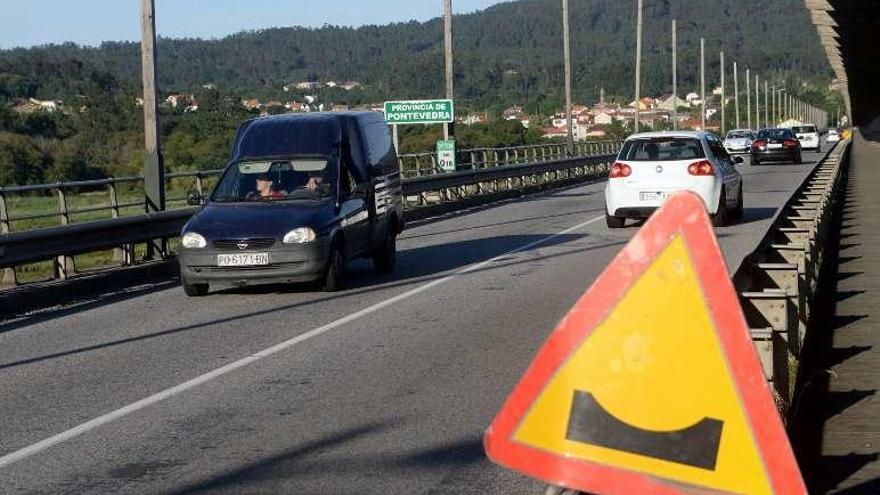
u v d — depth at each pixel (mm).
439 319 12977
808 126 76500
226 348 11633
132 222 18047
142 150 54688
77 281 16688
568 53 54875
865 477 6250
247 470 7180
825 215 18062
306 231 15320
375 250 17734
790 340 8484
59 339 12789
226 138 54156
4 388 10070
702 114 87875
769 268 8531
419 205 31422
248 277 15336
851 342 10195
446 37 39750
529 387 4719
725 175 23797
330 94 160250
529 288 15367
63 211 17125
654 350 4590
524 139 75500
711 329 4535
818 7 33438
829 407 7805
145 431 8297
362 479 6914
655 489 4590
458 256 19938
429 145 68750
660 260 4578
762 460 4504
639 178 23453
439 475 6965
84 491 6859
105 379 10281
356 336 12031
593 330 4648
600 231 23672
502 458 4754
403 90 157750
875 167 50188
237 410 8844
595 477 4645
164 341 12250
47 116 64000
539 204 34062
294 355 11078
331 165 16750
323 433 8047
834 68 75062
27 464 7520
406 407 8742
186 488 6848
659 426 4594
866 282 14328
